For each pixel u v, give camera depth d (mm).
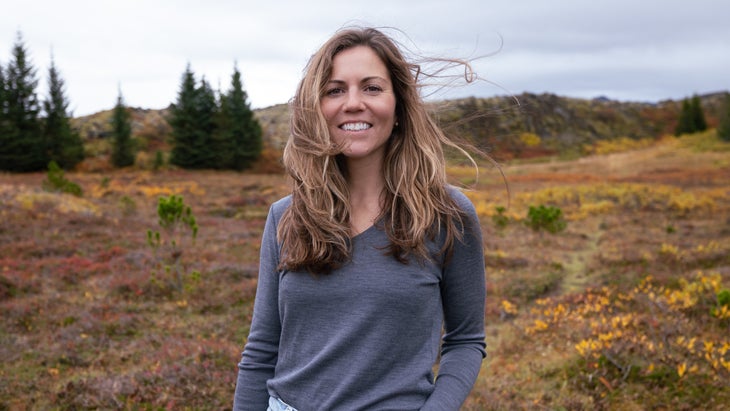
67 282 10445
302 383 1507
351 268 1486
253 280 10977
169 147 48406
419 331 1476
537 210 17594
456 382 1516
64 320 8164
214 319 8609
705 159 56719
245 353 1684
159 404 5215
